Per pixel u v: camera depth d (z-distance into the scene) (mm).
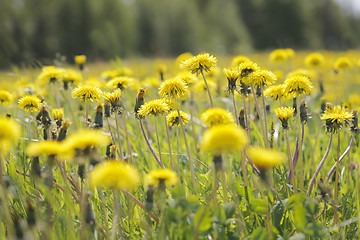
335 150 5867
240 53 36938
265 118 4434
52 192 3980
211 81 8047
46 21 75938
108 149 4652
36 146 2900
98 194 4414
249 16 107500
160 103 4273
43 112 4461
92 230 3230
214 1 97000
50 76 6625
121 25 82875
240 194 4004
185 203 3174
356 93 12398
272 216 3693
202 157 5988
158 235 3395
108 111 4574
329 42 105250
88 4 77562
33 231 3389
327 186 3865
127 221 4059
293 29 104688
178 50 83250
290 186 4438
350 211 4168
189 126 7258
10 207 3904
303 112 4828
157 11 85312
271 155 2949
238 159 5449
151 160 5223
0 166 3215
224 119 3258
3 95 6668
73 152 2867
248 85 4469
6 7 73125
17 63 61406
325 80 13688
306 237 3564
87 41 76688
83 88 4582
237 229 3531
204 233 3201
